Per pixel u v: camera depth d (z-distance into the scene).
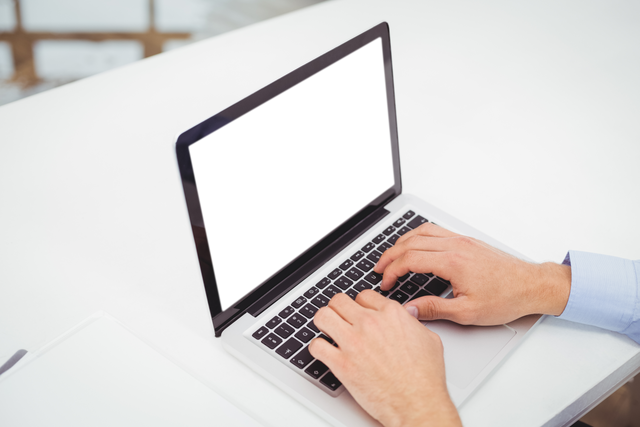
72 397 0.61
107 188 0.91
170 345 0.70
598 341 0.73
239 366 0.68
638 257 0.84
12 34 3.04
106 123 1.03
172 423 0.60
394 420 0.59
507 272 0.73
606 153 1.02
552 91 1.16
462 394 0.64
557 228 0.88
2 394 0.61
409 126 1.07
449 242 0.77
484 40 1.29
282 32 1.27
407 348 0.63
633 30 1.35
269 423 0.62
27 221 0.85
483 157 1.01
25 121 1.02
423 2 1.41
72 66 2.86
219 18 3.31
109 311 0.73
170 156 0.98
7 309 0.72
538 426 0.63
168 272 0.79
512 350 0.70
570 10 1.42
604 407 1.26
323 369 0.66
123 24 3.21
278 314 0.72
